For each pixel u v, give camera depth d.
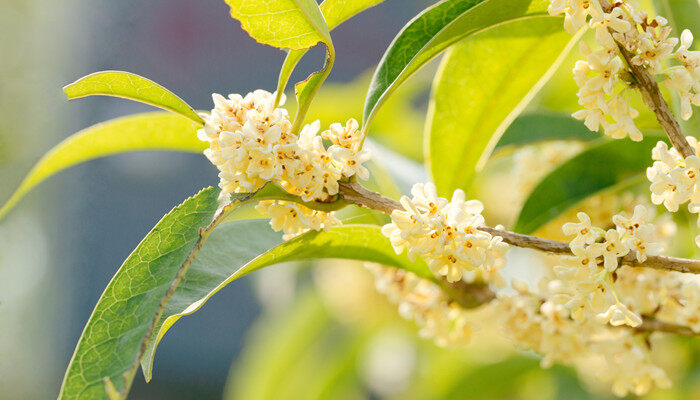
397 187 0.76
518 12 0.67
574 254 0.62
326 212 0.63
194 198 0.62
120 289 0.61
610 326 0.69
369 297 1.16
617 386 0.69
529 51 0.72
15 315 2.32
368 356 1.31
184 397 2.45
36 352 2.33
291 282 1.44
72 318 2.35
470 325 0.72
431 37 0.67
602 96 0.62
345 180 0.63
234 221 0.69
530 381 1.08
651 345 0.69
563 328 0.68
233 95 0.63
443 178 0.75
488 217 0.93
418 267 0.71
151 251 0.61
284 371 1.38
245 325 2.47
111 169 2.38
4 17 2.23
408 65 0.66
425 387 1.18
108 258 2.36
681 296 0.69
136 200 2.39
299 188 0.62
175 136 0.71
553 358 0.69
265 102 0.62
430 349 1.21
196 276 0.67
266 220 0.70
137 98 0.64
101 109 2.30
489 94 0.73
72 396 0.59
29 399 2.30
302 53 0.64
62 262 2.35
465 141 0.74
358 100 0.94
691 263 0.62
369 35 2.64
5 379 2.28
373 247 0.70
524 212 0.74
